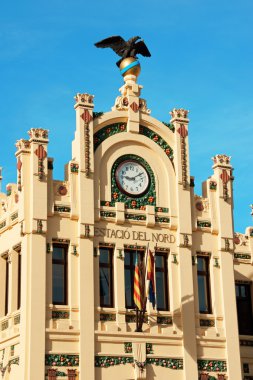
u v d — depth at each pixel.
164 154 44.28
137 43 45.59
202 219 44.22
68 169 41.59
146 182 43.41
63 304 39.75
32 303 38.56
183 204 43.69
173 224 43.19
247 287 48.16
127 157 43.34
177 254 42.97
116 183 42.56
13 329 40.12
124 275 41.47
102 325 40.06
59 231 40.44
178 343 41.47
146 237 42.47
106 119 43.06
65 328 39.03
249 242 48.72
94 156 42.31
